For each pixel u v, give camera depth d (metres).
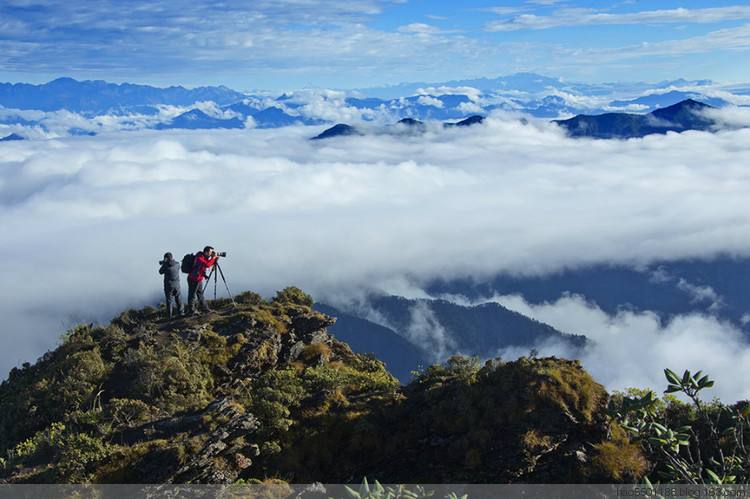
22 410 17.50
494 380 16.41
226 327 21.31
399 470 15.47
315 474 15.63
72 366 18.42
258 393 17.61
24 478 13.46
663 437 6.05
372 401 17.56
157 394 17.39
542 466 14.71
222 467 14.35
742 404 14.23
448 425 15.80
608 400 15.80
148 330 20.77
